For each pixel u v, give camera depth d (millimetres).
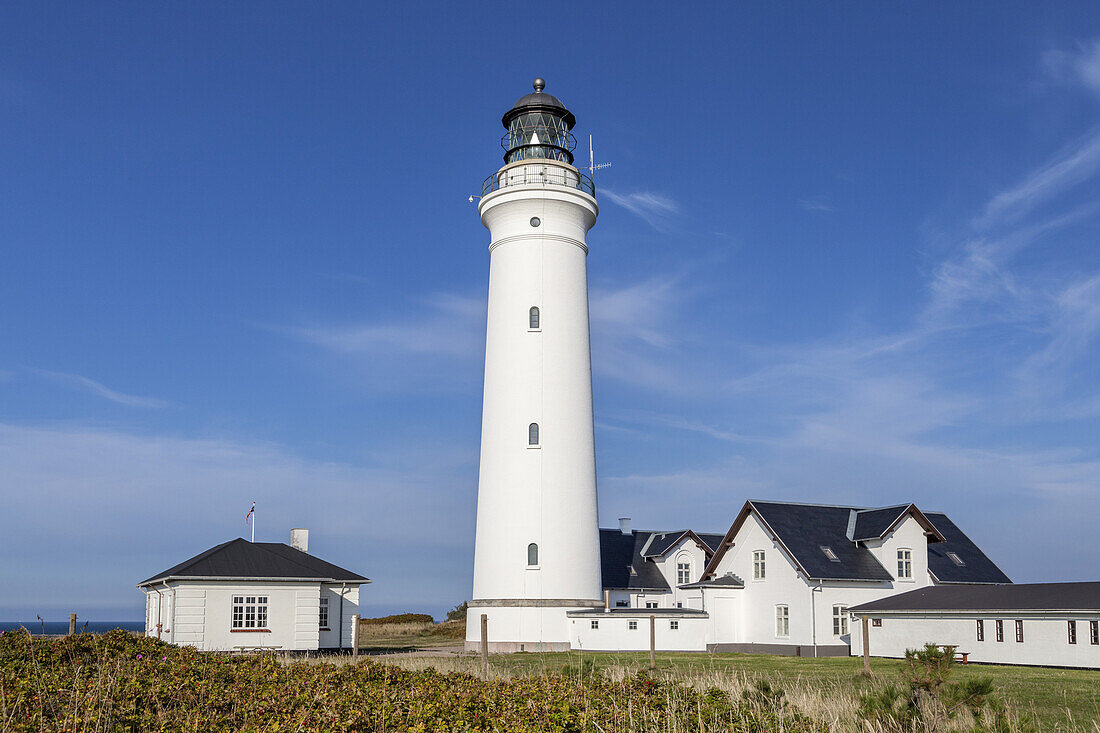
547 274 45531
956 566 52000
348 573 43875
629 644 45250
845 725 14891
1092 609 35469
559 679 15273
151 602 46656
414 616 86625
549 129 47719
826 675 29969
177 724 12305
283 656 34125
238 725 12367
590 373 46438
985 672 33875
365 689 14617
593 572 44719
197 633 39750
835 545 49406
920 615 42062
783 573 48156
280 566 42375
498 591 43688
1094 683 28906
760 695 15172
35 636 21422
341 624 43219
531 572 43375
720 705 13227
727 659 40469
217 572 40562
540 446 44125
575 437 44750
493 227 47094
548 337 45000
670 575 58938
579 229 46688
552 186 45500
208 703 13750
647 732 12227
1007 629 38625
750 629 49438
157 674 15609
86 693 13320
